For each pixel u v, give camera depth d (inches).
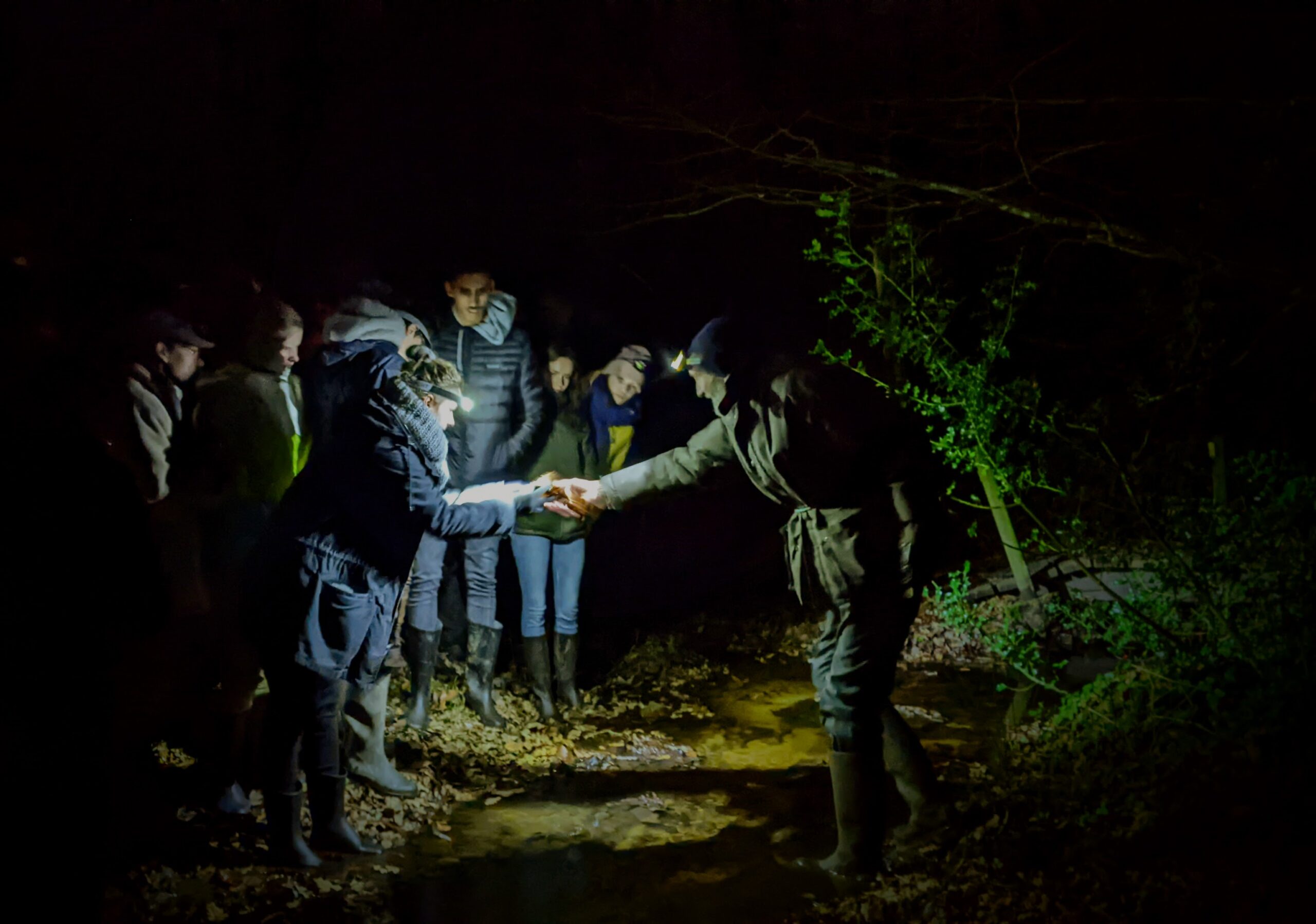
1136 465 241.6
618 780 227.9
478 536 197.2
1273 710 179.8
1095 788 191.6
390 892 173.6
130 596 111.9
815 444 168.7
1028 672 232.1
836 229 233.1
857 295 289.3
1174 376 246.5
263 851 182.5
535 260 470.9
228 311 224.5
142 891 165.0
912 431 177.9
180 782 204.1
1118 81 281.6
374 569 177.8
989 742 244.7
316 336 245.6
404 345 206.2
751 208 456.1
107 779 111.3
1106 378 328.8
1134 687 217.9
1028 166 265.1
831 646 180.4
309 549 174.4
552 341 261.7
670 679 302.0
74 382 113.9
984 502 417.4
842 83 326.0
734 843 194.1
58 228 358.9
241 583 181.0
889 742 189.2
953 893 162.1
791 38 332.8
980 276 344.2
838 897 171.3
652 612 379.2
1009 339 338.6
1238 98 269.9
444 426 207.8
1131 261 327.0
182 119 390.0
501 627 260.5
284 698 176.2
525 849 191.5
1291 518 209.5
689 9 351.9
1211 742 186.9
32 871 104.3
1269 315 268.7
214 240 391.2
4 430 105.2
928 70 311.0
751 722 268.2
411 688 248.7
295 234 417.4
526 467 259.1
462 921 164.7
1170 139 285.0
